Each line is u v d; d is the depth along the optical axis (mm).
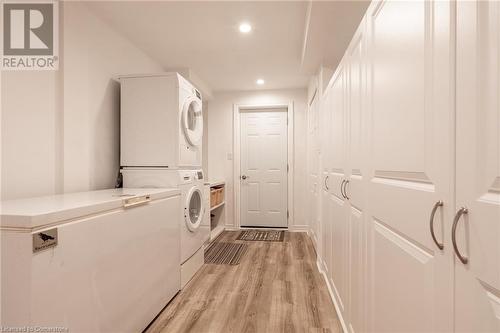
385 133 1019
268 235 4094
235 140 4488
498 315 493
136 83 2318
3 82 1567
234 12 2160
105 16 2229
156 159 2289
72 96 1980
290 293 2180
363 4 1830
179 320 1794
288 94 4355
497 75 498
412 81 814
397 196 910
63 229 1043
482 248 528
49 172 1812
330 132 2182
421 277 768
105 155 2338
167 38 2623
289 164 4367
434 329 702
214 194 3912
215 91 4504
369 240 1209
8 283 918
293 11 2141
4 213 947
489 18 515
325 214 2455
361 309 1322
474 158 552
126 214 1479
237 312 1892
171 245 2068
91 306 1193
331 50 2545
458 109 603
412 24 813
